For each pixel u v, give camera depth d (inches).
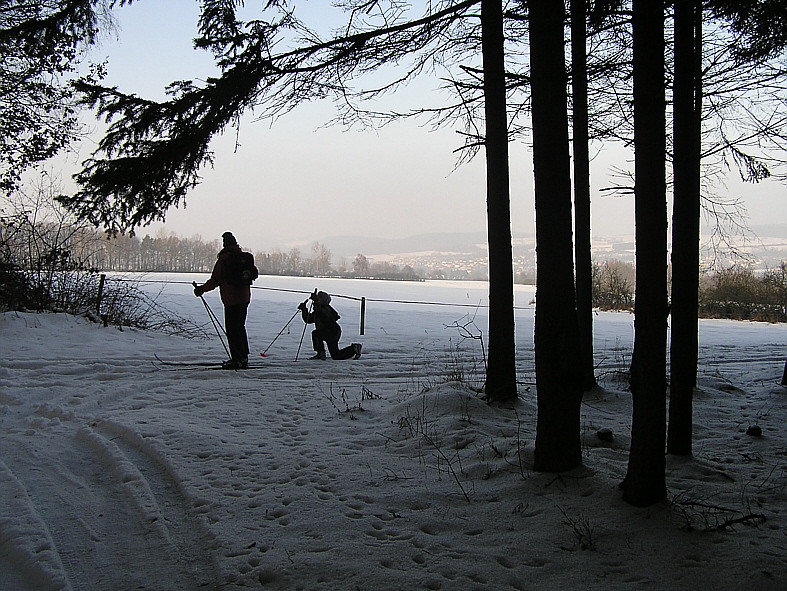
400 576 122.3
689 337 197.3
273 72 218.4
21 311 488.1
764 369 441.4
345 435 231.8
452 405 251.8
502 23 261.1
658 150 145.9
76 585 123.6
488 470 180.9
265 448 210.8
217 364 399.5
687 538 134.2
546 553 130.8
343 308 893.2
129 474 183.5
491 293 274.5
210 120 210.8
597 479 165.8
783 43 190.2
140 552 137.7
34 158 474.6
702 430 252.7
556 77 165.8
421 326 700.0
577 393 173.6
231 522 149.3
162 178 212.8
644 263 146.9
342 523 147.5
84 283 532.4
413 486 171.5
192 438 216.5
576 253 318.7
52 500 166.7
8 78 427.5
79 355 399.2
